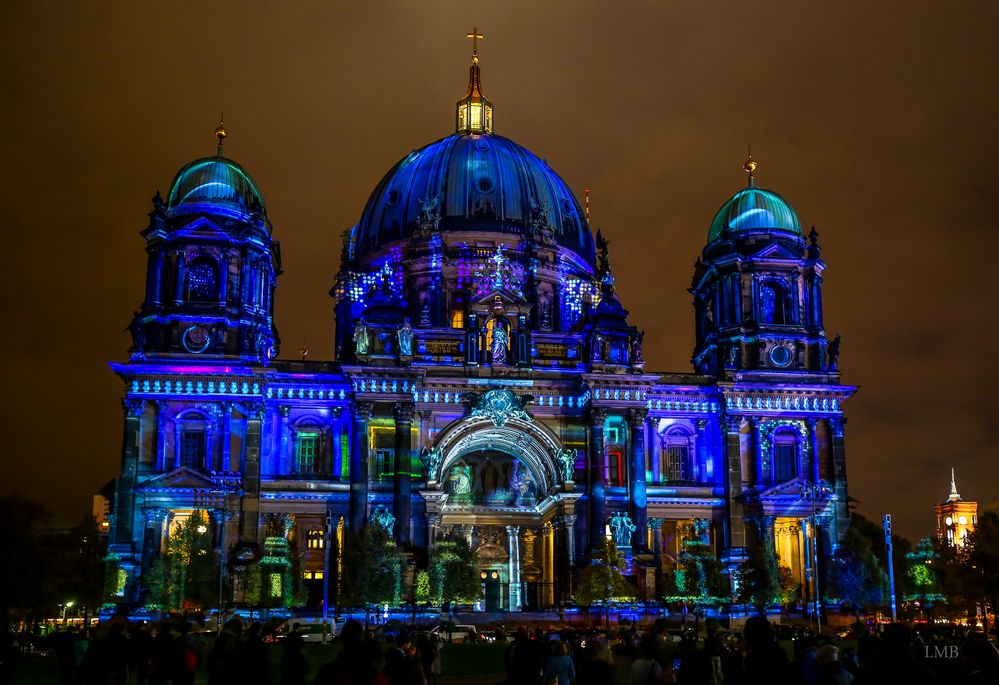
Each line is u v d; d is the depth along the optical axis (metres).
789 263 114.56
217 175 108.75
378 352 105.75
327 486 103.25
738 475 109.00
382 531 95.12
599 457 105.88
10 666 33.12
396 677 23.64
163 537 98.69
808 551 107.75
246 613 94.19
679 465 112.00
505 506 115.88
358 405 103.31
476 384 106.56
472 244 121.38
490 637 85.88
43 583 85.62
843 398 111.56
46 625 108.50
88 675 31.92
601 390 107.50
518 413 105.38
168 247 105.88
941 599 102.06
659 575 105.00
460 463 115.56
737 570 105.75
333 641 77.56
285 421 105.12
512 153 129.75
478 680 51.59
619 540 103.19
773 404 110.88
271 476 103.06
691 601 102.31
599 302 113.81
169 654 32.28
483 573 114.56
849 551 103.94
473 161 126.31
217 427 101.94
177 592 91.06
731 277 115.00
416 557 100.62
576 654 32.44
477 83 140.50
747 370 111.50
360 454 102.38
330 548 101.56
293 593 95.75
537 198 126.75
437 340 109.81
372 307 107.00
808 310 114.62
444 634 84.44
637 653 24.12
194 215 105.62
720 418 111.31
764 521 106.31
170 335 103.69
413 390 104.44
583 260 129.12
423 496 101.94
